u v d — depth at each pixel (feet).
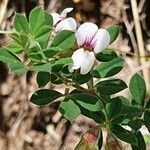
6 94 0.54
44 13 0.25
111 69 0.27
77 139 0.54
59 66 0.25
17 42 0.25
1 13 0.51
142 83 0.28
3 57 0.24
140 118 0.28
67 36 0.25
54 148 0.54
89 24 0.26
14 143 0.54
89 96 0.26
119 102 0.26
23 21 0.25
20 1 0.53
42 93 0.26
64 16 0.28
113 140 0.26
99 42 0.26
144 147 0.28
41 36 0.25
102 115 0.26
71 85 0.26
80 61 0.25
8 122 0.54
